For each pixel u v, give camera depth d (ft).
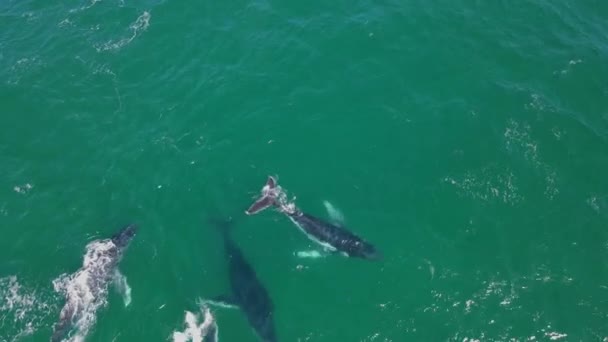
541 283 168.14
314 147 196.85
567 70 219.20
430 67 218.79
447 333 159.02
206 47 227.40
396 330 159.74
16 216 184.14
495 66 220.23
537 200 185.06
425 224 179.83
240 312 163.43
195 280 170.40
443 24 232.94
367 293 166.50
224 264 173.27
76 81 219.41
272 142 198.08
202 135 201.36
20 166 196.95
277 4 240.73
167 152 197.77
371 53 222.69
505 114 205.46
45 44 231.71
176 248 176.45
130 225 179.73
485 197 185.57
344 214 181.68
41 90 216.95
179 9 240.53
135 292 167.94
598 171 191.62
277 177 189.88
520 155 195.11
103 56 226.58
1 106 212.02
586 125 203.62
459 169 191.52
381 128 201.16
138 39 231.09
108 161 196.85
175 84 216.74
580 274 169.99
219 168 192.85
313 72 217.15
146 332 160.66
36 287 168.66
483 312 162.71
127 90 216.13
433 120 203.21
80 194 189.06
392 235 177.37
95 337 159.63
